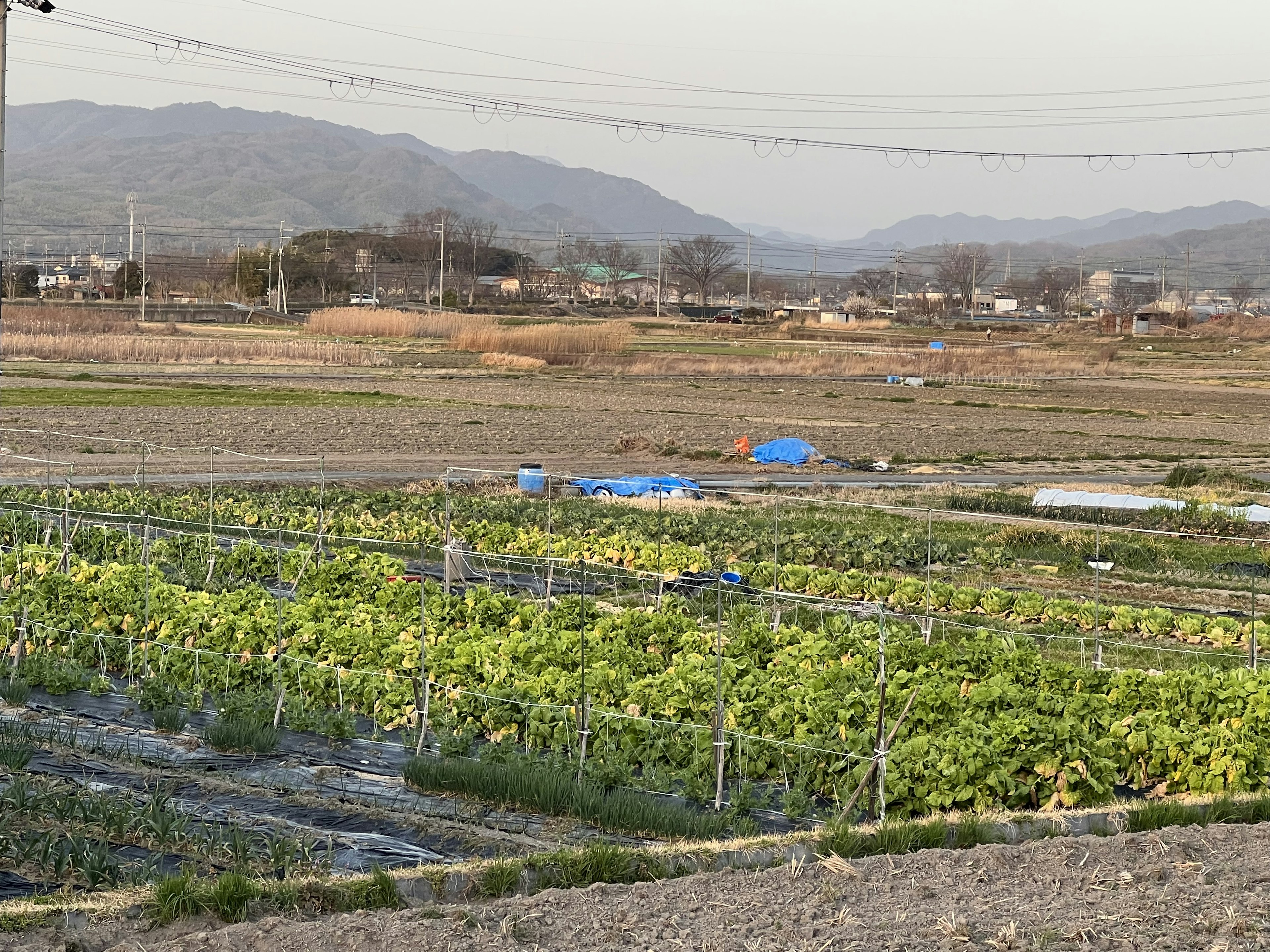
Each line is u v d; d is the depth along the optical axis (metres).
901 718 13.47
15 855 11.50
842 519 35.25
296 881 10.41
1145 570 30.39
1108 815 12.69
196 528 29.17
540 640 17.83
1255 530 35.97
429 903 10.36
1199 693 16.67
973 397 82.88
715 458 49.09
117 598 19.55
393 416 58.66
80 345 88.31
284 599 22.67
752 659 18.89
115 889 10.77
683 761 14.81
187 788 13.95
